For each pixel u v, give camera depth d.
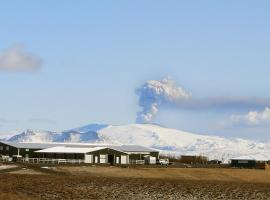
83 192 111.12
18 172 151.00
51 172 155.75
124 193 114.56
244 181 156.88
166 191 119.19
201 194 117.44
